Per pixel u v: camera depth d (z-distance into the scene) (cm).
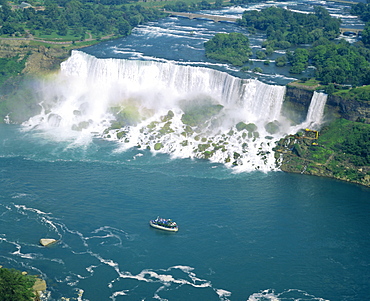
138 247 18325
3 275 15638
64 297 16138
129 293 16375
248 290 16538
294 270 17375
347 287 16725
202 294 16362
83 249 18238
